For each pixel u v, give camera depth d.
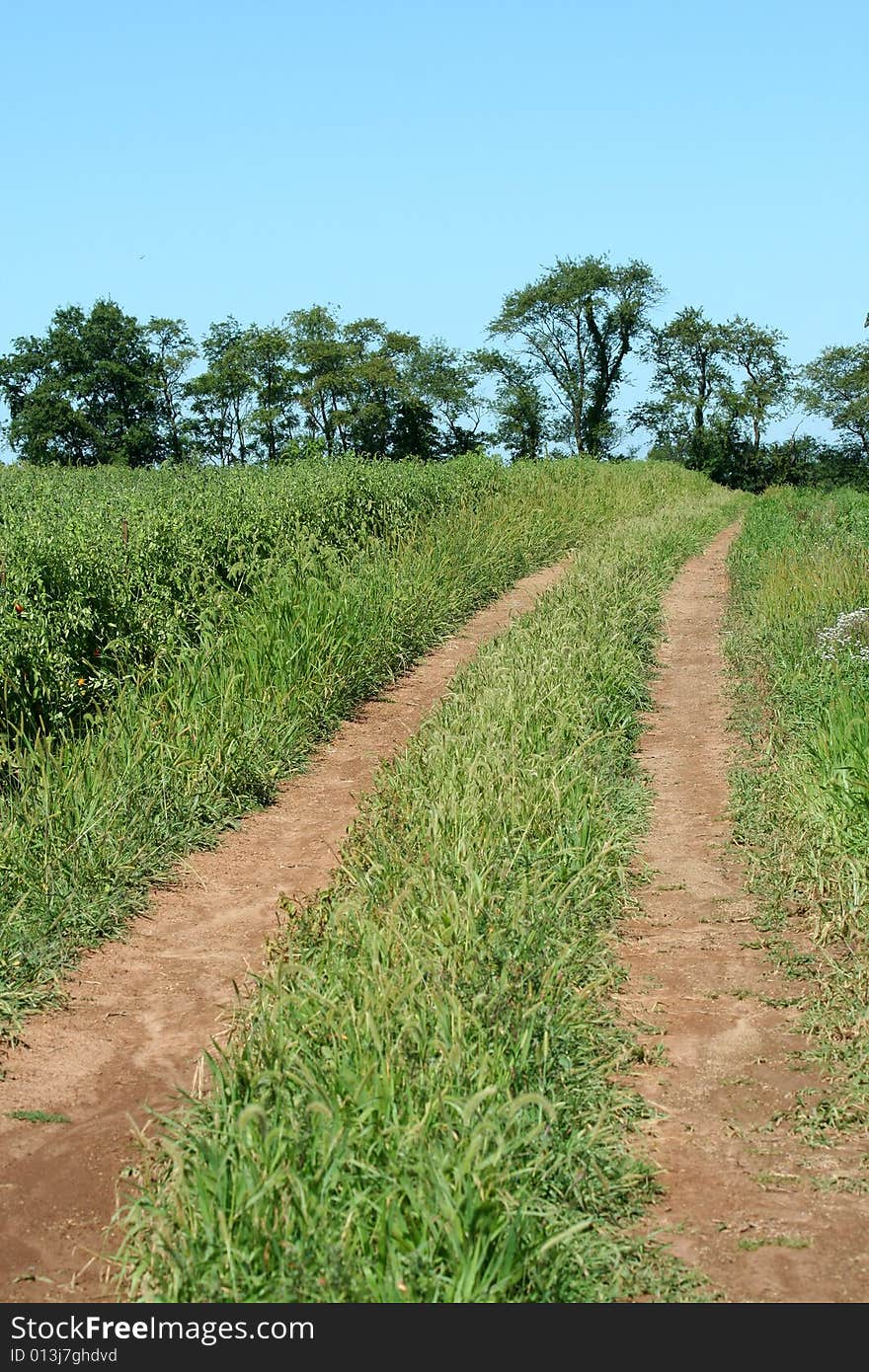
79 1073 5.32
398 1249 3.68
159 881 7.53
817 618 13.93
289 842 8.38
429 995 4.99
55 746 9.05
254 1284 3.59
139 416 65.56
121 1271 3.82
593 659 11.61
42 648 9.12
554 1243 3.73
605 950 6.24
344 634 12.22
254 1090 4.42
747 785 9.02
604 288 76.88
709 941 6.54
